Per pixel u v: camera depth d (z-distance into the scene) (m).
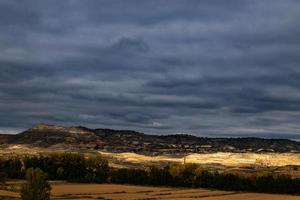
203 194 171.88
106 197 144.50
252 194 180.75
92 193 157.12
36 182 99.56
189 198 151.00
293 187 189.38
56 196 141.50
